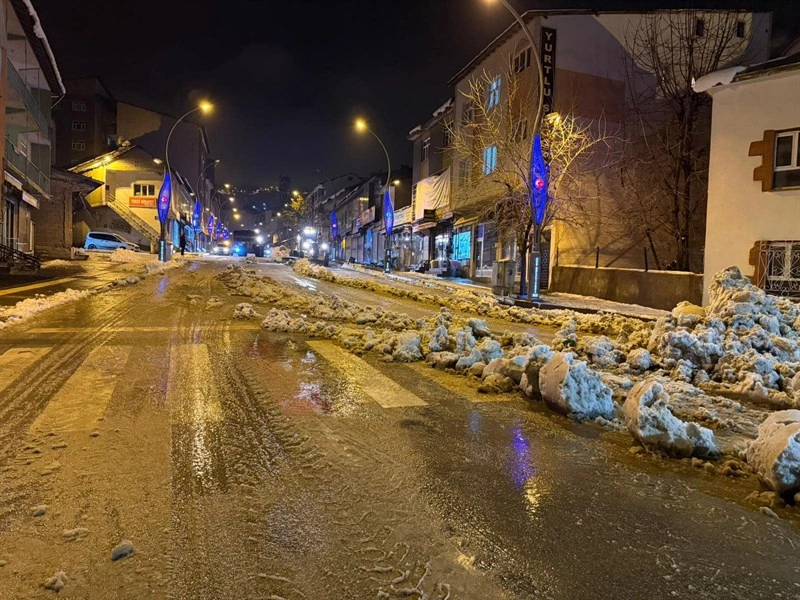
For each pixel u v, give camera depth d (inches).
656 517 130.5
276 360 288.5
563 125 836.0
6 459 156.0
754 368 257.8
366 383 247.3
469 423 196.2
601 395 207.9
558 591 101.5
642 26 887.7
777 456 140.0
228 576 104.3
